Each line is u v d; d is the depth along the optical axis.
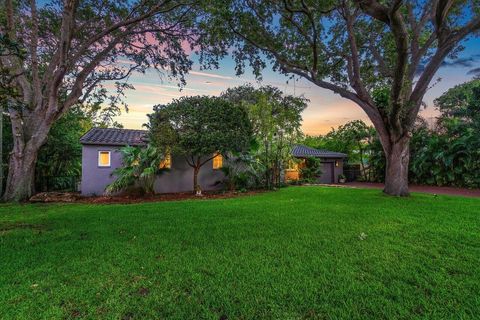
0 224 5.70
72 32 9.02
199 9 8.98
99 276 2.95
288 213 6.62
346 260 3.37
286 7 8.41
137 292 2.59
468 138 15.37
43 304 2.35
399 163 10.30
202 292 2.57
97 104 12.95
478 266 3.13
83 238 4.53
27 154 10.09
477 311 2.20
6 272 3.07
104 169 12.91
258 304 2.34
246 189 13.45
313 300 2.40
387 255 3.53
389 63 11.77
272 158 14.41
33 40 9.62
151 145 11.25
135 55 11.54
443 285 2.66
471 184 15.05
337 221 5.64
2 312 2.22
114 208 7.82
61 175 15.48
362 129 21.94
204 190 14.17
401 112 9.80
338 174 23.11
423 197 9.80
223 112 11.38
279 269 3.10
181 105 11.18
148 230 5.03
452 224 5.27
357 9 9.60
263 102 13.79
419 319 2.11
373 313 2.20
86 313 2.22
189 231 4.92
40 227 5.39
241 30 9.85
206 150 10.80
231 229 5.04
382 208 7.24
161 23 10.44
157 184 13.38
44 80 10.66
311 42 9.66
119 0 9.82
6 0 8.33
